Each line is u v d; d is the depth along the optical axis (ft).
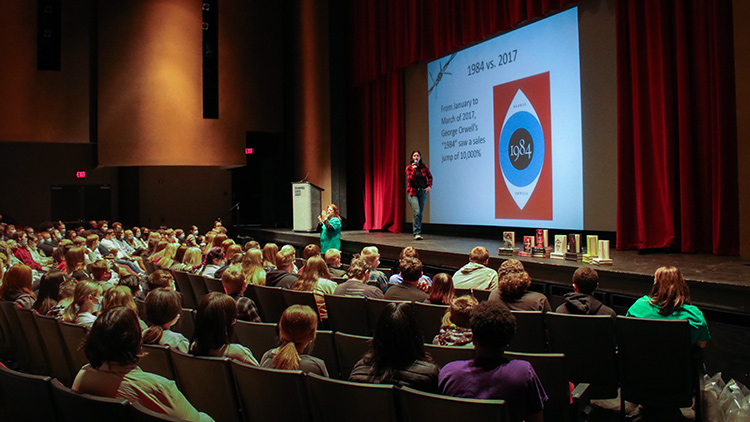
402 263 15.14
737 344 15.24
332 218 32.53
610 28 26.68
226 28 48.85
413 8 38.04
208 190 61.87
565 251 21.89
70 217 59.72
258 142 53.78
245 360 9.66
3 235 36.63
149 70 46.73
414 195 33.37
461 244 29.84
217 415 9.30
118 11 46.42
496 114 33.14
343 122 46.11
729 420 11.62
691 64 23.61
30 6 45.11
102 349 7.49
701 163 23.31
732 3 20.66
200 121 47.73
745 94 19.58
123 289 11.64
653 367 11.44
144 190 60.44
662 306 12.12
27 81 44.86
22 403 8.38
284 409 8.49
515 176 31.94
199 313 9.61
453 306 10.74
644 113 25.05
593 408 13.23
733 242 21.94
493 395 7.50
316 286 16.49
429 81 38.60
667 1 24.13
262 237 47.47
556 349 12.38
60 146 59.47
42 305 15.23
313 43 46.19
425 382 7.95
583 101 27.99
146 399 7.56
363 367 8.33
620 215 25.52
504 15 31.48
